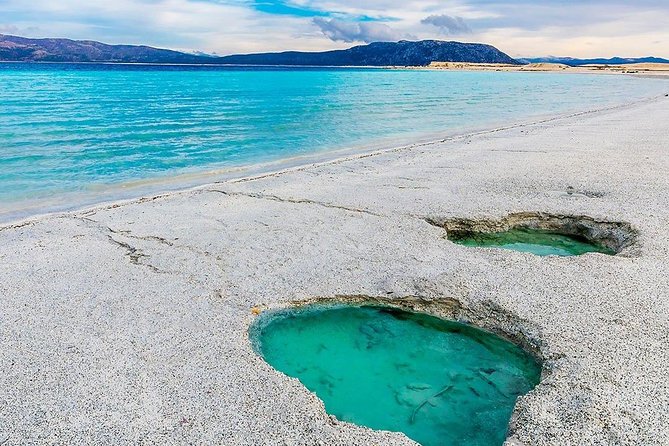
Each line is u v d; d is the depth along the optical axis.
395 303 7.82
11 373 5.93
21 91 48.59
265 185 14.50
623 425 4.93
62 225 11.18
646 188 13.23
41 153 19.30
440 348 6.86
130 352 6.34
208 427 5.09
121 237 10.34
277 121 30.42
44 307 7.48
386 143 23.36
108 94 48.12
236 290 8.00
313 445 4.89
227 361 6.20
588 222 10.92
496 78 109.56
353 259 9.12
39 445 4.84
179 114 32.56
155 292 7.94
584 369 5.81
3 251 9.68
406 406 5.75
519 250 10.27
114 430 5.04
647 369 5.78
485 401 5.83
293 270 8.68
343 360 6.59
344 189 13.82
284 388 5.72
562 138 22.20
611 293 7.63
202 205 12.61
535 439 4.86
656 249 9.20
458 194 12.95
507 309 7.30
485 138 22.97
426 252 9.40
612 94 55.66
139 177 16.44
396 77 115.56
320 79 100.19
